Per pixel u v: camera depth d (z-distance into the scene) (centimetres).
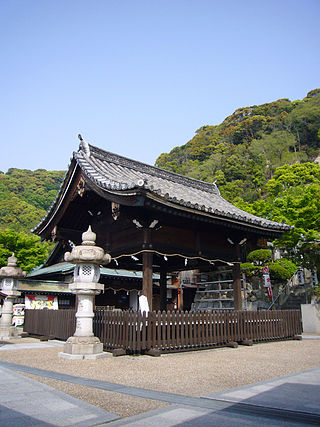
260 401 511
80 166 1296
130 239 1266
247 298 2627
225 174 8100
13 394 552
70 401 513
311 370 770
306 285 2341
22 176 10675
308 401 510
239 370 781
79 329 1007
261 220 1454
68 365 849
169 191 1395
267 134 10469
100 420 430
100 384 636
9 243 3469
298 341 1447
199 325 1145
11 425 409
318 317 1895
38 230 1620
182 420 430
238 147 9531
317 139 9700
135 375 725
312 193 2594
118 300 2775
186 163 9238
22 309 2552
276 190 5462
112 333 1066
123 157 1576
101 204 1455
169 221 1234
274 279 2578
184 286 3097
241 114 12250
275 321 1452
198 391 587
